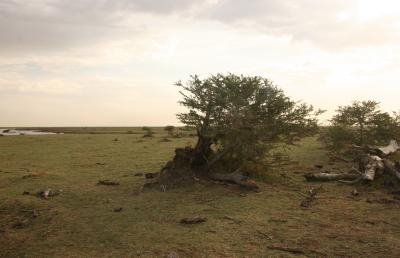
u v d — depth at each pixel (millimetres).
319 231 9602
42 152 28453
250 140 15047
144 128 60281
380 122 21719
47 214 11492
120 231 9844
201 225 10062
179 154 15297
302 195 13164
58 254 8562
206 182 14602
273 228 9812
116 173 18016
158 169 18938
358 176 15398
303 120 15383
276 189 14070
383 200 12344
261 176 15656
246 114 14688
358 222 10297
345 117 22359
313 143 31953
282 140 15688
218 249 8453
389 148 18297
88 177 16984
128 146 32500
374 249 8461
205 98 15016
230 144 15086
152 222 10453
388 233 9453
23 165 21188
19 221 11008
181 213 11188
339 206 11852
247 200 12445
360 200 12609
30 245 9219
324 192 13750
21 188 14703
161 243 8891
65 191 14164
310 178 15727
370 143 21875
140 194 13531
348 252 8305
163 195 13297
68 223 10680
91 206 12258
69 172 18422
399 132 21500
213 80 15273
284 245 8680
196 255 8156
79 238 9516
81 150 29641
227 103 14781
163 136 48156
